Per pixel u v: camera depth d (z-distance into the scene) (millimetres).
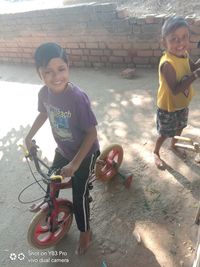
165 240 2535
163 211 2775
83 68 6012
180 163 3240
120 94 4773
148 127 3898
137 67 5523
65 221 2596
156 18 4867
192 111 4023
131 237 2602
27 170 3586
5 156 3906
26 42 6508
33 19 6031
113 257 2480
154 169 3229
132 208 2855
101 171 3037
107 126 4062
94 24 5410
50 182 2184
